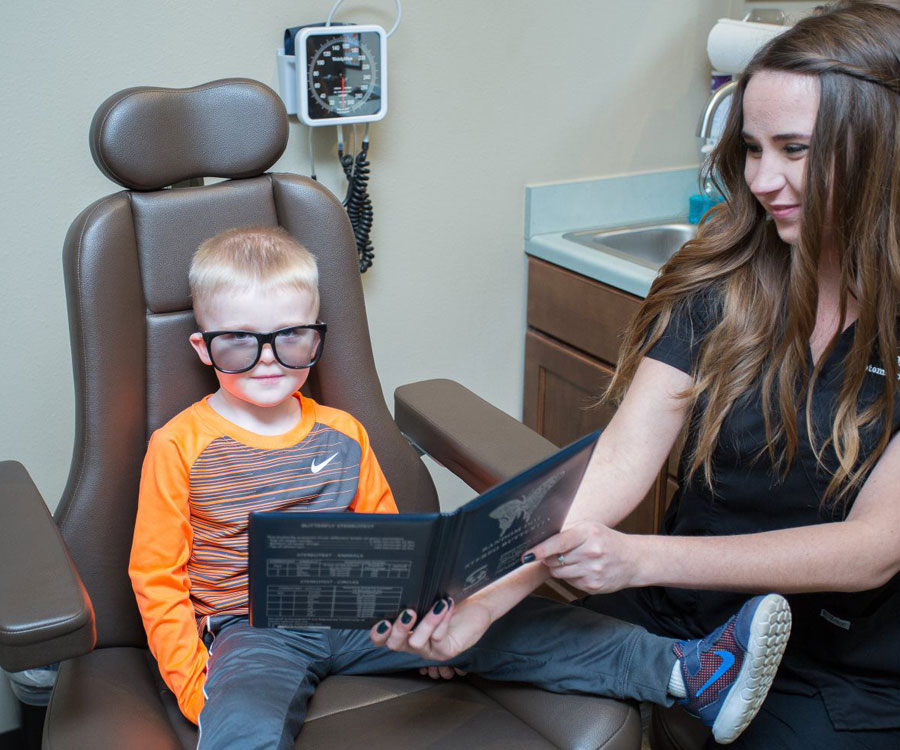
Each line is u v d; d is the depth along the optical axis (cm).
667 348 119
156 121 119
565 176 205
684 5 204
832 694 109
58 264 161
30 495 114
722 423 115
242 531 119
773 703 112
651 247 216
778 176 103
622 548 103
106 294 117
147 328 122
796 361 109
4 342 160
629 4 197
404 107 182
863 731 107
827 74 96
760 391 113
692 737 117
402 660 116
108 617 119
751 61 106
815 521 114
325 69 164
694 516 123
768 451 113
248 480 120
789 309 109
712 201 200
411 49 178
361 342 134
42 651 91
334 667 118
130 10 154
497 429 132
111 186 161
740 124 111
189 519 118
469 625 104
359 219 180
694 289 119
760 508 116
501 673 112
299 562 89
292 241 123
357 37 164
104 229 117
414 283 196
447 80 184
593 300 188
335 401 133
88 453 117
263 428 123
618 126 206
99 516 117
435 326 203
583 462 96
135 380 121
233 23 162
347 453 128
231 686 104
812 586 103
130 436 120
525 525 96
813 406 110
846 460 106
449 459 132
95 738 96
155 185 121
